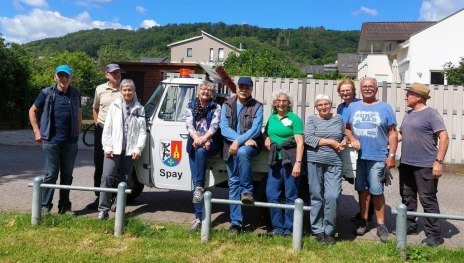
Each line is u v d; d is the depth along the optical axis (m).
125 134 5.88
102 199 5.83
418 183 5.56
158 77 18.62
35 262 4.38
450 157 12.33
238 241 5.22
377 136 5.49
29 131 21.19
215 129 5.52
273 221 5.48
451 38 23.98
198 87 5.83
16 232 5.22
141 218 6.15
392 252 4.89
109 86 6.49
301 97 12.47
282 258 4.70
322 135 5.29
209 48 74.56
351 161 5.67
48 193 5.93
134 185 7.00
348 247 5.18
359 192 5.82
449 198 8.52
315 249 5.06
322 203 5.36
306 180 5.87
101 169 6.55
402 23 37.38
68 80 5.91
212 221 6.24
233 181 5.48
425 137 5.50
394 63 31.28
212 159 5.98
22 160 11.53
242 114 5.47
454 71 20.83
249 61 28.44
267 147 5.45
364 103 5.64
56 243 4.91
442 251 4.98
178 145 6.08
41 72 44.25
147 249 4.85
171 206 6.94
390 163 5.51
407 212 4.84
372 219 6.50
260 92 12.60
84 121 28.64
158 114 6.19
